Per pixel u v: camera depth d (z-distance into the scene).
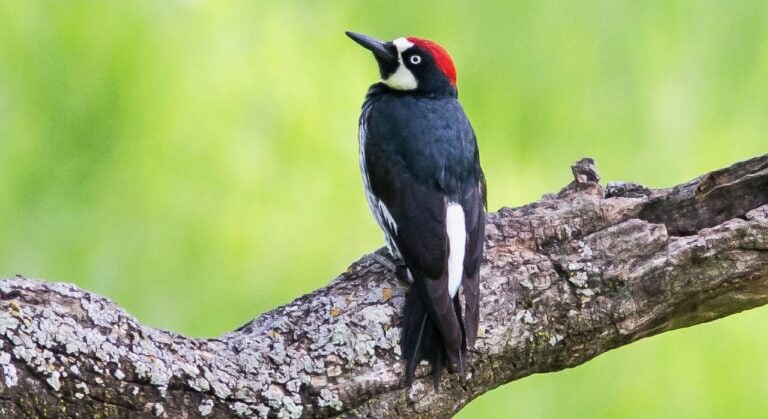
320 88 12.56
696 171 12.84
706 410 12.15
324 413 8.84
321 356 8.96
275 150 12.29
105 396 8.16
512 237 10.01
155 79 12.27
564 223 10.04
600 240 9.95
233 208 12.11
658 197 10.26
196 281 11.96
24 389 7.92
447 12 12.96
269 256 12.06
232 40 12.51
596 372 12.34
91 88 12.30
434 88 11.48
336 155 12.39
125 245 12.05
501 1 12.95
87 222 12.14
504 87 12.84
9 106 12.38
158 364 8.33
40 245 12.11
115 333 8.32
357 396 8.94
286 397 8.73
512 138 12.82
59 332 8.08
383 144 10.51
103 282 11.96
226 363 8.67
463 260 9.55
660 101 12.93
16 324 7.96
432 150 10.35
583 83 12.88
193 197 12.12
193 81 12.33
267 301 11.96
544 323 9.63
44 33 12.45
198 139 12.21
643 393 12.23
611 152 12.82
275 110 12.38
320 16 12.87
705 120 12.95
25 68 12.41
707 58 13.07
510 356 9.58
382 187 10.34
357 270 9.74
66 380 8.04
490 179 12.75
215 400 8.50
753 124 13.04
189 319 11.88
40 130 12.33
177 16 12.48
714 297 10.05
